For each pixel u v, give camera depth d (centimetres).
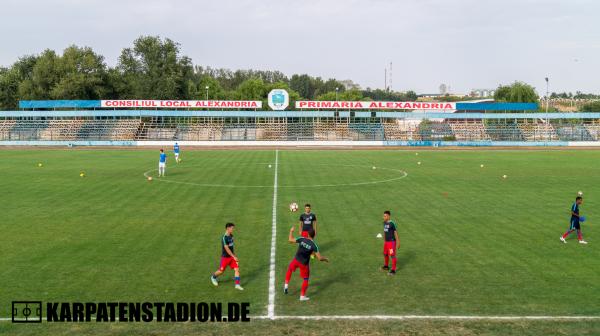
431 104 8500
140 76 11425
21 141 7994
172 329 1159
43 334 1128
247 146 8081
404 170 4453
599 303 1320
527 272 1579
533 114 8625
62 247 1833
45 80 10206
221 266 1442
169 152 6638
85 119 9031
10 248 1817
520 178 3909
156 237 1988
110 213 2448
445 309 1277
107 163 4941
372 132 8900
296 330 1153
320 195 3027
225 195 2995
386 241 1572
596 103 13188
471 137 9012
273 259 1711
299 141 8312
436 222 2297
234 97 12569
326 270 1599
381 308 1284
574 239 2005
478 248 1859
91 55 10438
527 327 1172
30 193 3038
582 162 5350
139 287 1427
